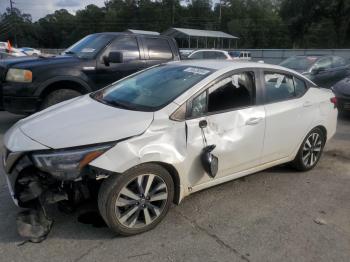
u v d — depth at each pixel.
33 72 6.19
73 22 88.44
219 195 4.24
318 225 3.69
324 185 4.69
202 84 3.72
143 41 7.48
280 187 4.55
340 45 53.56
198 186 3.76
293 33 56.03
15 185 3.17
